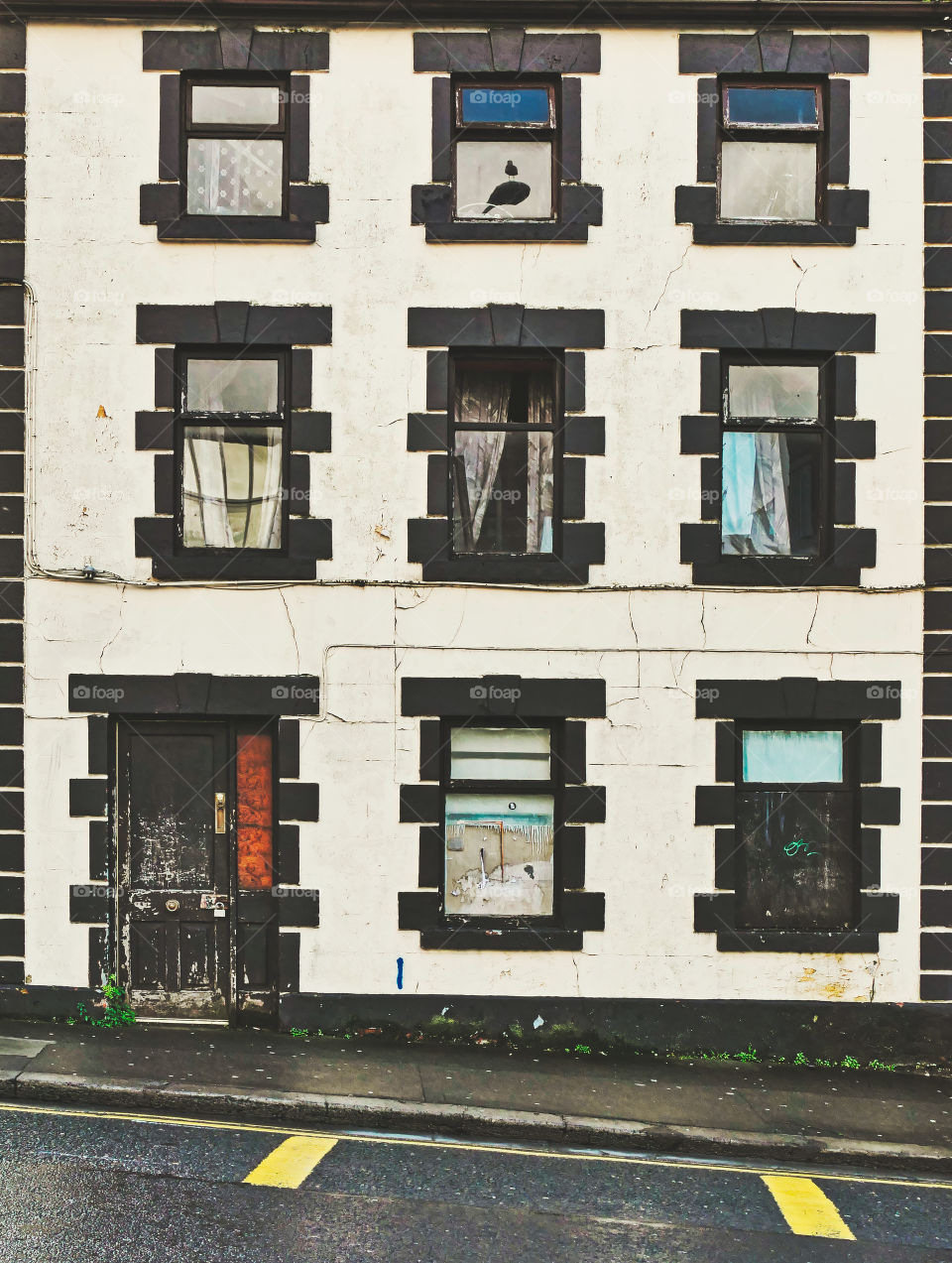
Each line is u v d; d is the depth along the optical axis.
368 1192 6.26
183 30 9.25
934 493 9.24
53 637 9.20
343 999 9.05
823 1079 8.62
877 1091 8.41
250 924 9.25
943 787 9.20
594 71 9.27
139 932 9.29
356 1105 7.46
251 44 9.23
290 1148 6.86
